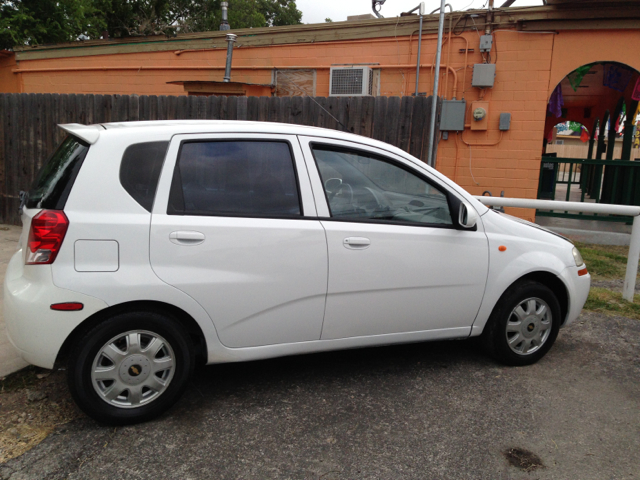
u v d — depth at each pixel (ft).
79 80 38.58
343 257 10.94
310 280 10.73
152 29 72.13
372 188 11.66
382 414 10.62
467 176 29.78
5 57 40.42
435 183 12.13
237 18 102.94
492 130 29.07
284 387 11.73
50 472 8.51
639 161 29.73
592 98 47.65
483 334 13.15
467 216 11.70
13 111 26.89
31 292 9.14
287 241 10.48
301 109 24.00
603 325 16.06
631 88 36.09
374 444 9.55
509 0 29.50
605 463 9.17
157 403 9.96
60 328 9.07
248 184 10.57
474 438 9.84
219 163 10.45
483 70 28.27
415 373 12.63
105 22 65.98
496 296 12.56
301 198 10.87
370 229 11.21
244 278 10.21
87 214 9.30
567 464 9.11
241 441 9.53
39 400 10.75
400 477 8.63
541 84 28.12
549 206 17.57
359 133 23.77
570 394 11.71
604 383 12.30
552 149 91.81
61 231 9.11
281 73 33.63
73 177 9.41
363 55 31.58
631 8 26.30
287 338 10.89
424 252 11.67
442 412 10.77
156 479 8.42
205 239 9.89
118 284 9.29
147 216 9.64
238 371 12.53
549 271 12.93
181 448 9.26
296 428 10.02
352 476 8.62
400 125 23.34
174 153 10.10
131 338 9.57
